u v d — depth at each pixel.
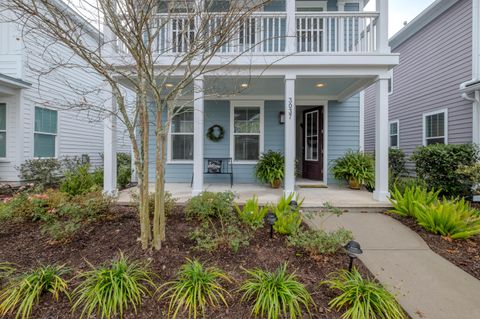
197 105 4.38
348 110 6.51
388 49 4.25
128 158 8.64
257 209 3.23
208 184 6.25
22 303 1.63
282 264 2.20
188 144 6.49
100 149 9.36
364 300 1.66
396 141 8.66
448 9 6.35
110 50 3.91
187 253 2.31
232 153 6.50
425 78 7.24
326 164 6.47
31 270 2.02
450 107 6.34
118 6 2.28
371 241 2.91
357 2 6.04
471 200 5.01
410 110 7.90
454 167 5.04
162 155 2.47
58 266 2.02
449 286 2.05
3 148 6.20
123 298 1.66
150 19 2.36
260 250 2.43
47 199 3.24
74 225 2.59
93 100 8.26
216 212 3.16
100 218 3.06
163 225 2.49
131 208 3.68
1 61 6.06
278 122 6.50
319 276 2.05
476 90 5.41
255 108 6.52
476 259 2.50
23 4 1.99
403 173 7.49
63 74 7.18
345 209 4.07
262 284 1.76
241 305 1.71
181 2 2.64
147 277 1.91
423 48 7.31
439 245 2.81
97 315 1.61
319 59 4.28
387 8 4.26
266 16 4.36
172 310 1.65
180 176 6.47
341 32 4.47
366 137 10.12
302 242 2.36
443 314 1.73
